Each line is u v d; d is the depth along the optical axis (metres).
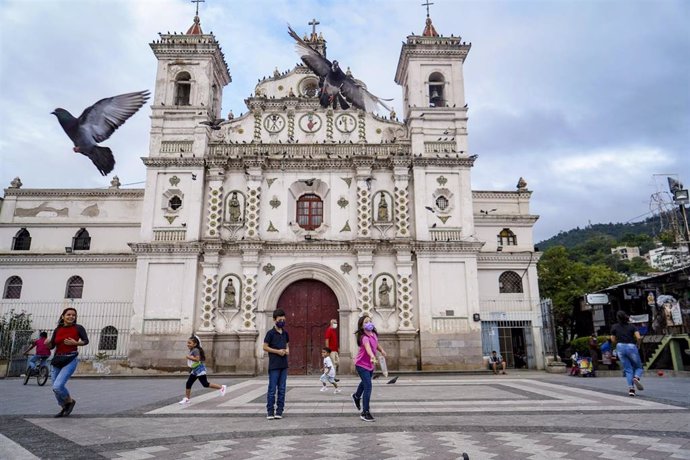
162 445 7.58
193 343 13.30
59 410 11.48
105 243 29.56
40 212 30.06
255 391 16.11
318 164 27.67
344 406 11.91
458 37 29.75
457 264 26.11
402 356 24.77
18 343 25.55
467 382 18.80
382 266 26.28
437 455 6.80
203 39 29.06
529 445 7.39
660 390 14.80
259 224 26.73
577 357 22.08
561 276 40.41
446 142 28.05
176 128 27.89
